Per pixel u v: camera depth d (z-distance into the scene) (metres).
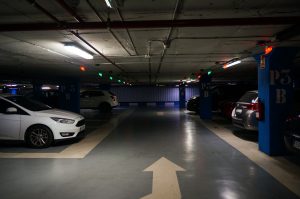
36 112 6.48
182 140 7.42
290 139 4.75
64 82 15.47
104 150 6.19
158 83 25.84
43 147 6.43
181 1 3.19
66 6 3.22
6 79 18.36
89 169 4.67
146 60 8.66
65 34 4.85
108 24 3.83
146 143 7.02
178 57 7.98
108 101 18.11
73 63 9.41
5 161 5.20
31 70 12.23
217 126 10.38
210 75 13.12
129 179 4.14
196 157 5.48
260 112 5.77
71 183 3.97
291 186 3.78
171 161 5.18
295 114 4.75
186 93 28.84
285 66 5.43
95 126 10.66
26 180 4.11
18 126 6.37
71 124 6.69
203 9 3.49
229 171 4.49
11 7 3.41
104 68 11.31
